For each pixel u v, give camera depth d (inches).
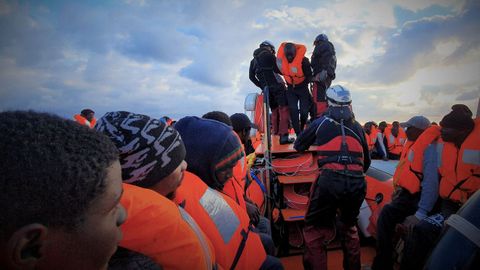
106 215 15.4
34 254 12.8
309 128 102.0
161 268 22.5
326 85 157.5
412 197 96.7
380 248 104.2
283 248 117.0
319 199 94.2
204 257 27.4
